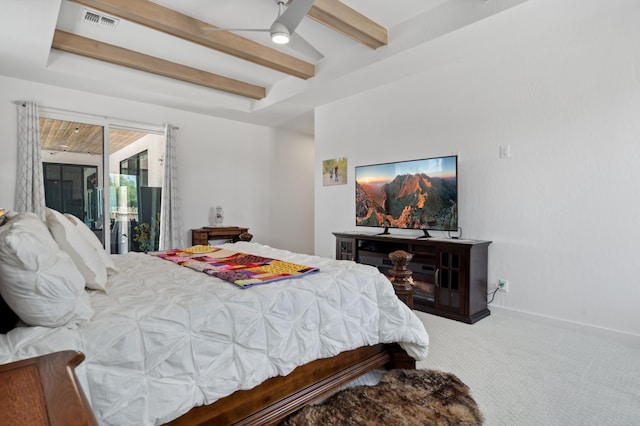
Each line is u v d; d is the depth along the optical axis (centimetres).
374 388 198
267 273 205
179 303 149
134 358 125
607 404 185
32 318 118
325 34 365
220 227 545
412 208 397
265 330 161
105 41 367
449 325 313
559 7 275
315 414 172
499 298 343
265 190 643
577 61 295
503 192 340
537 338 279
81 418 49
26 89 405
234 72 457
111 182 477
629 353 250
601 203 284
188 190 544
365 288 208
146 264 244
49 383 57
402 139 424
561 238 305
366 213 448
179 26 314
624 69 273
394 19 340
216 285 179
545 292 314
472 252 324
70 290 123
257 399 160
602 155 284
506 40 325
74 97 438
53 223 164
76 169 447
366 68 388
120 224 487
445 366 229
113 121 471
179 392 133
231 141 595
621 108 275
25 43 312
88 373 116
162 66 412
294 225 691
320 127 528
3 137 392
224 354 147
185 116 539
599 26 284
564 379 212
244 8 311
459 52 350
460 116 371
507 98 337
